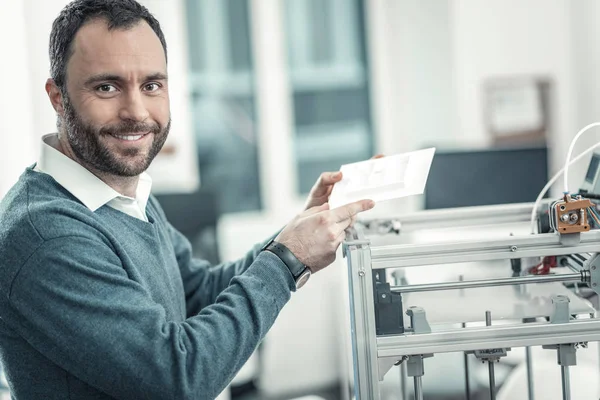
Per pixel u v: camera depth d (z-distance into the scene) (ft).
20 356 4.10
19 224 3.90
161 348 3.76
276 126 13.87
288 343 12.71
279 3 13.76
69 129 4.21
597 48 11.94
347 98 14.39
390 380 6.18
